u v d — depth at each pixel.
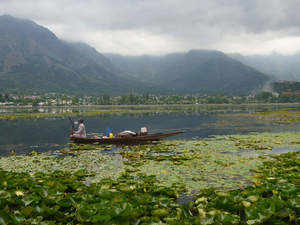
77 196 7.00
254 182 8.74
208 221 5.44
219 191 7.66
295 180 8.26
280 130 24.16
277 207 5.99
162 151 15.08
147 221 5.56
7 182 7.91
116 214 5.54
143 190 7.88
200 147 16.25
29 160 13.23
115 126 31.86
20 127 31.22
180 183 8.84
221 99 199.38
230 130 25.36
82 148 16.39
